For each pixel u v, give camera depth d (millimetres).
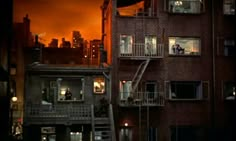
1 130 27547
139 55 32094
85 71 31812
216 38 33344
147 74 32344
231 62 33375
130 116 31656
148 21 32812
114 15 32469
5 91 29688
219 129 32500
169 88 32531
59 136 31078
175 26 33094
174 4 33406
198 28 33344
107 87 32062
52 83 32281
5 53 29344
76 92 32875
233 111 32656
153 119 31938
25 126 29609
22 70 41750
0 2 26406
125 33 32469
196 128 32469
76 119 30016
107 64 34062
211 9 33562
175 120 32250
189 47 33219
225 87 33188
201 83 32906
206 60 33219
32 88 31375
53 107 31469
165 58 32719
